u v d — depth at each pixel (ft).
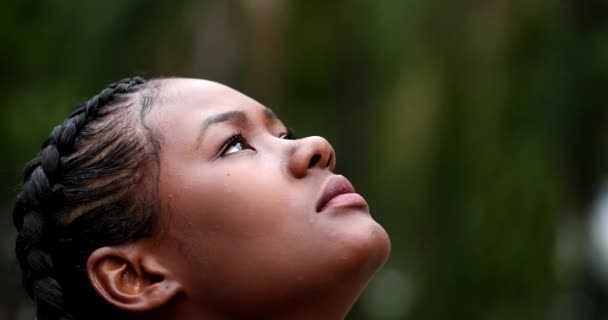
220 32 33.96
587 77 37.11
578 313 40.98
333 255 9.91
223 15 34.01
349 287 10.04
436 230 35.76
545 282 36.58
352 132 37.06
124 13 33.81
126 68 33.99
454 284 35.91
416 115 35.58
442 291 35.91
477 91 35.76
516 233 35.94
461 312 35.94
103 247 10.36
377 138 36.27
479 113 35.76
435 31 35.58
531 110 36.60
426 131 35.53
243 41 33.99
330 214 10.11
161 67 34.04
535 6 37.04
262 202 10.14
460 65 35.70
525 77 36.83
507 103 36.32
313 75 37.24
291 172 10.39
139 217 10.39
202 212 10.23
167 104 10.92
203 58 33.78
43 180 10.66
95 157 10.69
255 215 10.10
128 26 33.91
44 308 10.55
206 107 10.84
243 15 34.01
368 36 35.78
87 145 10.80
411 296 37.14
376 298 39.06
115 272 10.28
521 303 36.45
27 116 34.91
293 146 10.60
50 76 35.63
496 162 35.86
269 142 10.74
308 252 9.96
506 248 35.86
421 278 36.19
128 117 10.89
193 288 10.25
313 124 37.40
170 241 10.32
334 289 9.98
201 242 10.20
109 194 10.51
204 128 10.60
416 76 35.68
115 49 33.88
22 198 11.02
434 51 35.58
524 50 37.19
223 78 33.83
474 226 35.65
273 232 10.06
